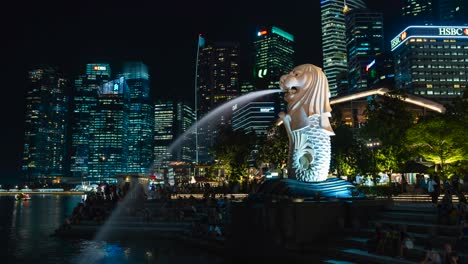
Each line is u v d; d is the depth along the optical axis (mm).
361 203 18234
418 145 41031
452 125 37719
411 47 162625
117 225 30828
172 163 129750
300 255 16141
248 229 19016
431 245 14266
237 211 19938
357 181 50656
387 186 34125
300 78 22359
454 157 38344
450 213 15367
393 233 14125
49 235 31250
